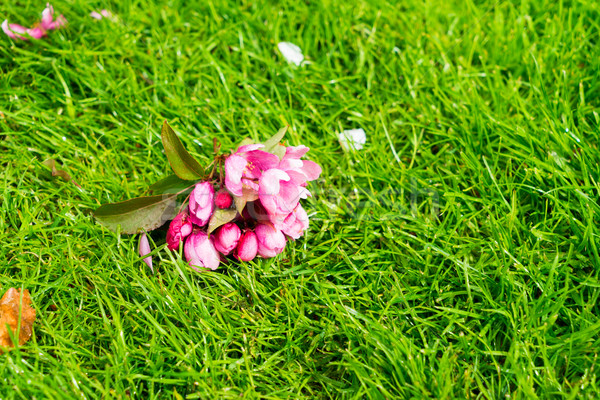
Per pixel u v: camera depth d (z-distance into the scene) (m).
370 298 0.96
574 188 0.98
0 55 1.06
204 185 0.93
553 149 1.01
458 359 0.94
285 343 0.95
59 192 1.00
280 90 1.06
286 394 0.93
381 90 1.07
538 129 1.02
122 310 0.95
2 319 0.93
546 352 0.93
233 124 1.03
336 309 0.95
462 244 0.98
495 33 1.09
